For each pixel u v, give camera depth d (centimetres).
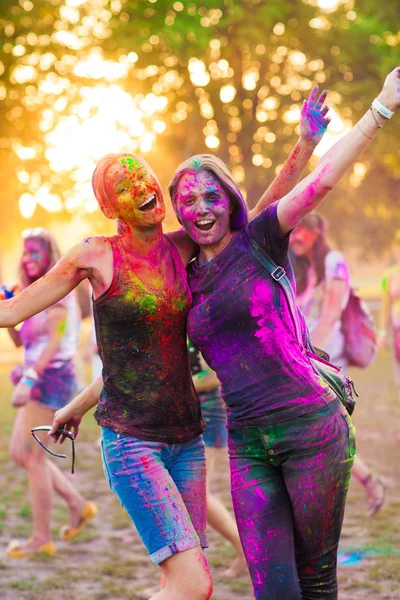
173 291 325
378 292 3656
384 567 500
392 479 720
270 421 318
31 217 2069
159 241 328
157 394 326
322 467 316
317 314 596
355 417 1045
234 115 2055
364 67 2019
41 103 1950
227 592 475
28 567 530
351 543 552
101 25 1928
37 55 1928
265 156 2042
